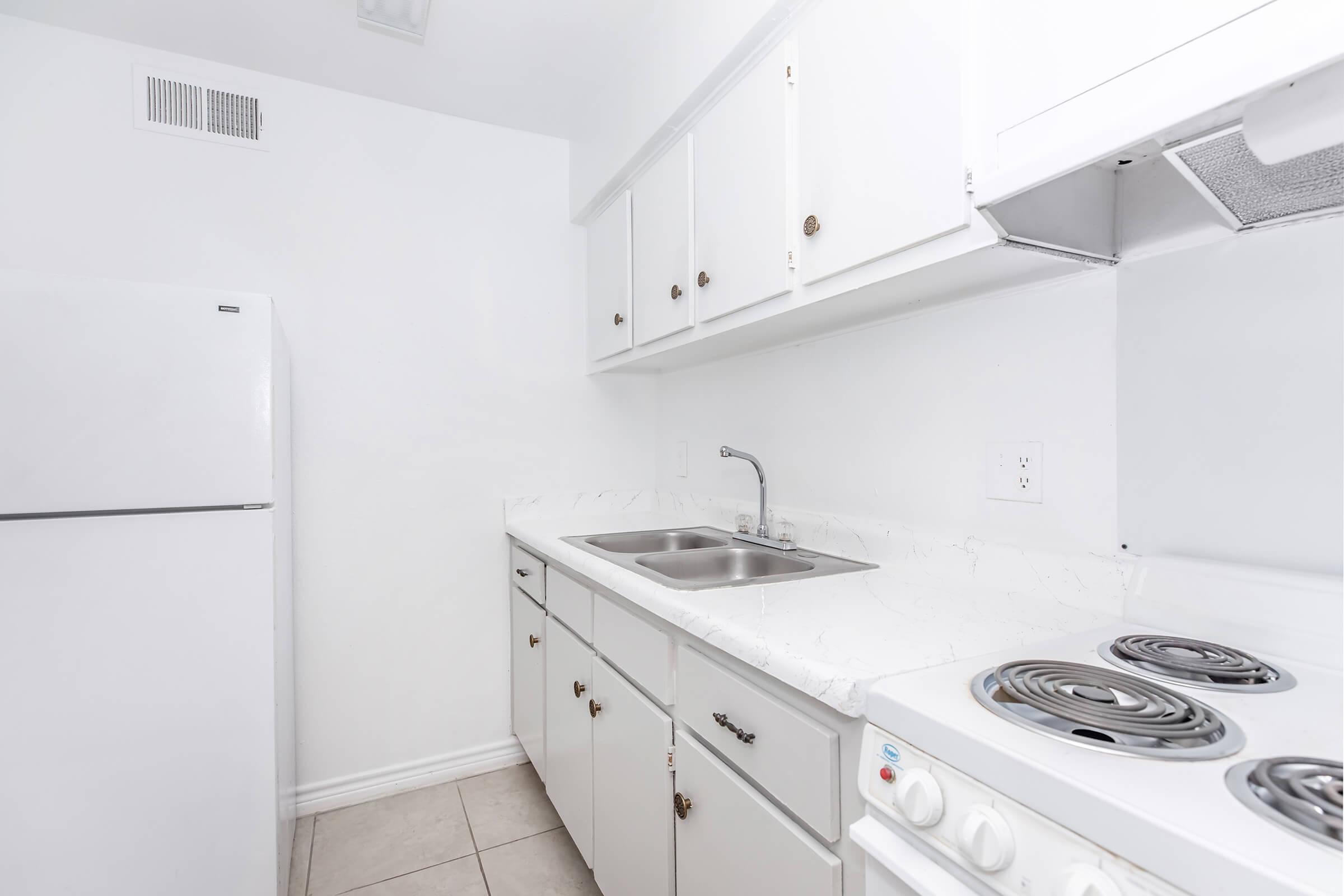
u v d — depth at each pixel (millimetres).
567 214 2363
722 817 972
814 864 778
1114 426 995
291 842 1690
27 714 1204
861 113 1062
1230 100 547
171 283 1804
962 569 1228
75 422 1239
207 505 1334
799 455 1704
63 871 1218
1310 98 542
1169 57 657
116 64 1753
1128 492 979
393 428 2082
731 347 1805
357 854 1746
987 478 1193
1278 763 519
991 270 1023
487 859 1730
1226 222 834
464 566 2182
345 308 2018
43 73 1680
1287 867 393
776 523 1703
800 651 824
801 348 1688
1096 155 651
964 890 578
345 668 2004
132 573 1273
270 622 1375
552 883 1639
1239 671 723
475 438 2207
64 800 1221
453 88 2014
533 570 1962
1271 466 826
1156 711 618
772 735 859
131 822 1262
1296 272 797
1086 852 485
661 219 1763
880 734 687
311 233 1975
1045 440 1092
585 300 2402
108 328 1267
